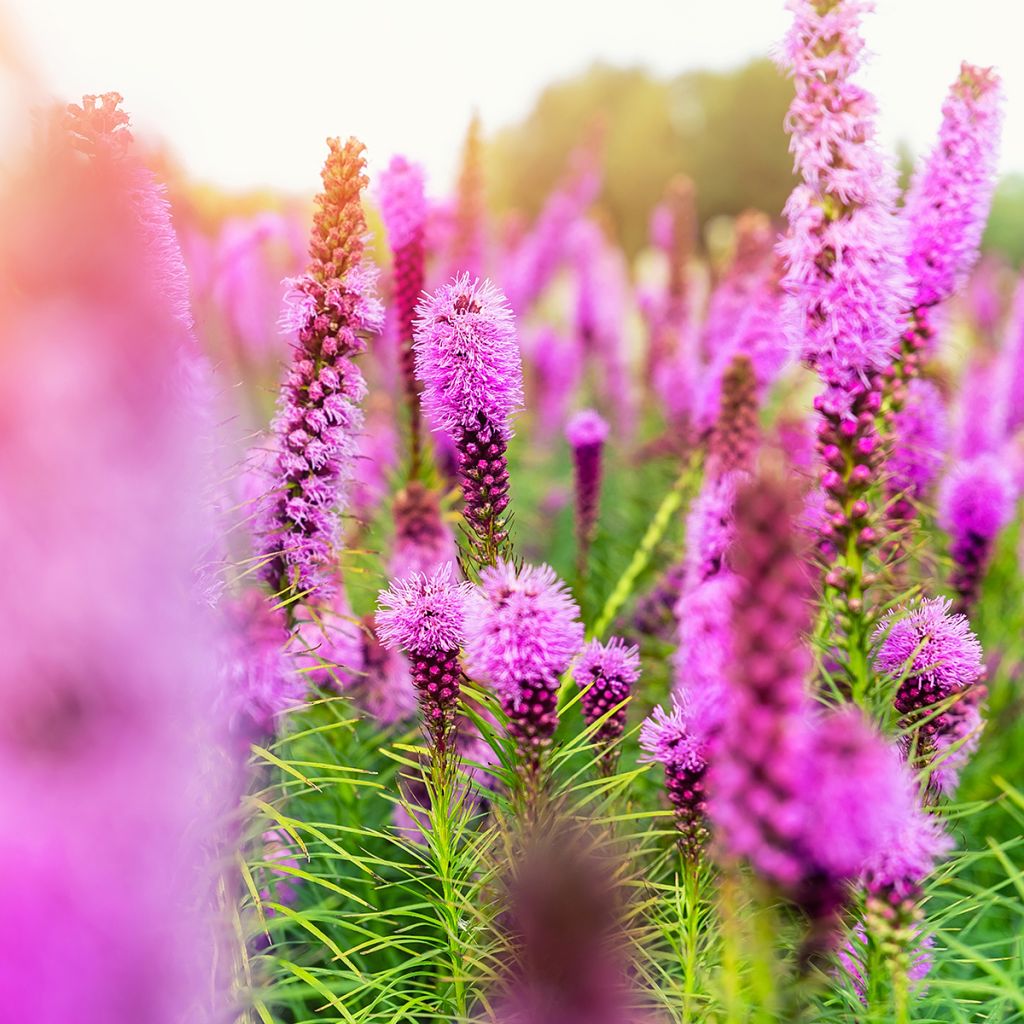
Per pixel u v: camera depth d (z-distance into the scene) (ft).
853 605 2.89
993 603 4.00
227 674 2.78
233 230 6.33
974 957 2.74
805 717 2.66
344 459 3.05
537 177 26.55
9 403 1.64
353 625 3.27
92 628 1.70
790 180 25.49
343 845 3.20
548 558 4.90
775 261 3.79
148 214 2.74
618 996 2.52
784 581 2.31
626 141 25.07
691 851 2.85
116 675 1.75
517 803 2.88
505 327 2.99
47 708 1.72
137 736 1.82
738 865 2.64
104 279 1.72
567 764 3.21
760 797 2.30
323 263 3.03
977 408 4.53
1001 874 3.34
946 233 3.08
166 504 1.81
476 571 3.04
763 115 25.22
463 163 5.32
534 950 2.52
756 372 3.82
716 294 5.65
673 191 7.02
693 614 2.69
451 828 2.97
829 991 2.86
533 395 7.11
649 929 2.87
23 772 1.74
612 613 3.68
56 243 1.69
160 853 1.92
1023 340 4.97
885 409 3.12
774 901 2.52
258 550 3.05
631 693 3.11
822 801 2.33
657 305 7.80
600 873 2.58
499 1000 2.85
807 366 2.92
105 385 1.70
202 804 2.70
